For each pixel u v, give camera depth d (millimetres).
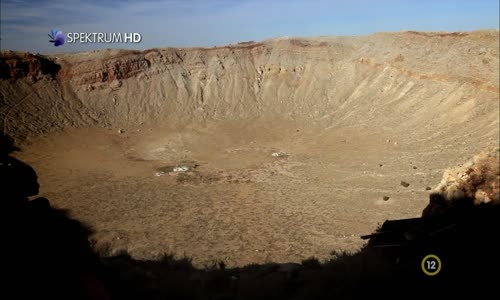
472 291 9078
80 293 8258
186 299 12336
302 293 12273
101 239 37188
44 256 8227
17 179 8984
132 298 10609
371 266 11609
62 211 45500
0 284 7094
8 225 8047
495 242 10273
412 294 9766
